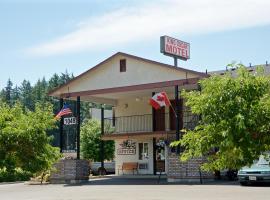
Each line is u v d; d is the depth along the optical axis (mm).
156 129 31812
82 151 46531
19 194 21062
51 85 110250
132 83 27375
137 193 19359
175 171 24656
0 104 11781
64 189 22922
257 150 8039
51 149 11742
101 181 27641
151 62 26656
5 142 10648
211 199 16406
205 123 8469
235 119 7809
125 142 33438
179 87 27188
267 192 18562
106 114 43031
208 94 8305
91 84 28844
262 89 8164
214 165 8703
